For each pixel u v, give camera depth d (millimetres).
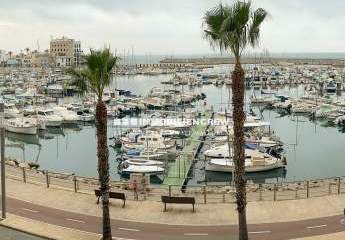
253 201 30062
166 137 68375
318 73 179875
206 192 32656
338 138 80062
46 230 25609
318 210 28328
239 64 21688
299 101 107938
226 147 59562
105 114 23266
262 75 165000
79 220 27344
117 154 64750
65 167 60375
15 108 95250
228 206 29438
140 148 62344
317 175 55125
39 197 31672
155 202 30516
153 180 51125
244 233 22391
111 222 26906
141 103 106562
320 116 94562
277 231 25188
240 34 21188
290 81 158625
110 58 23281
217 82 165125
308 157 65375
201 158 58469
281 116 104812
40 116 89688
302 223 26312
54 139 82938
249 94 132375
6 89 129000
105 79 23141
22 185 34531
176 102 111375
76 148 74438
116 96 113375
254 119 83875
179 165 51875
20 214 28344
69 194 32312
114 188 35500
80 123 92000
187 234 25000
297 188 34094
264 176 54469
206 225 26297
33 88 130250
